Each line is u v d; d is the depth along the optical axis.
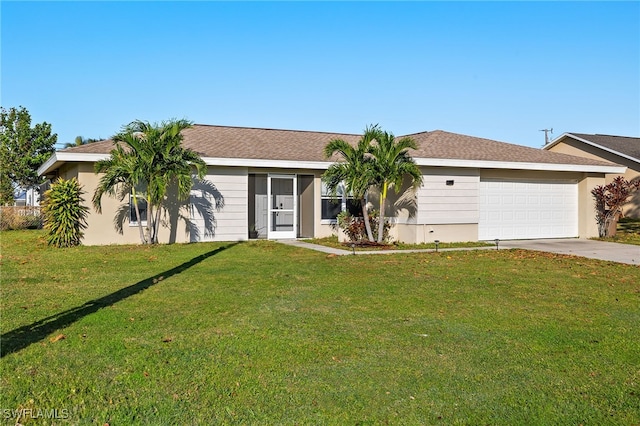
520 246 14.87
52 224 13.91
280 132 20.44
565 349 5.26
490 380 4.42
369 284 8.57
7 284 8.34
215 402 3.91
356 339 5.49
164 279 8.87
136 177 13.07
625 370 4.69
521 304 7.24
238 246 14.07
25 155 29.91
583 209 18.16
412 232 15.29
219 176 15.76
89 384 4.20
